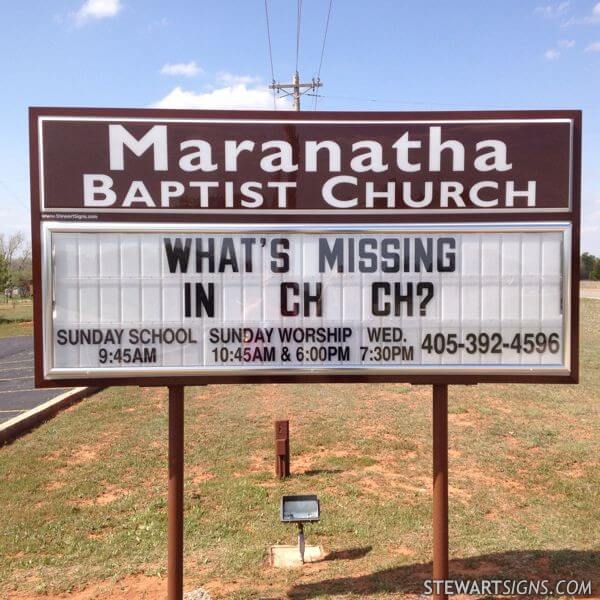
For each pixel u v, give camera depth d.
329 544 6.49
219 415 12.22
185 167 4.68
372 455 9.58
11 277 56.38
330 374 4.75
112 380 4.68
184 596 5.20
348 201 4.73
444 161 4.72
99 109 4.62
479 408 12.51
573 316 4.71
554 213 4.71
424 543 6.47
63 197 4.62
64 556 6.28
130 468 9.09
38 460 9.45
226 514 7.27
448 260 4.74
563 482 8.30
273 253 4.73
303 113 4.70
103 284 4.67
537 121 4.69
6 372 20.52
